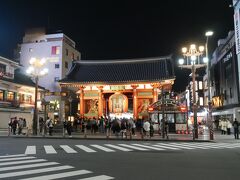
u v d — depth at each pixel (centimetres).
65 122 3147
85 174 1018
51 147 1983
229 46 4597
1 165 1221
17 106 4853
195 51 2936
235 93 4281
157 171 1084
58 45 6944
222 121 3747
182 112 3566
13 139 2791
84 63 5103
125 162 1312
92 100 4594
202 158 1471
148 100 4425
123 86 4509
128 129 3228
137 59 4962
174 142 2538
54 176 984
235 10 3866
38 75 3478
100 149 1872
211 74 6109
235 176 997
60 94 5534
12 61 4984
